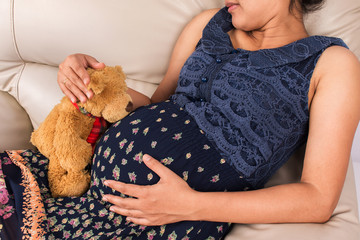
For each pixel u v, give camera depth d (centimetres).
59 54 120
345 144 77
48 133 89
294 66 87
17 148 119
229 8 98
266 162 86
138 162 84
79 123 90
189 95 96
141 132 88
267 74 87
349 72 81
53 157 90
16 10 115
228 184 85
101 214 82
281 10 95
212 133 87
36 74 123
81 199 87
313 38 89
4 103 121
